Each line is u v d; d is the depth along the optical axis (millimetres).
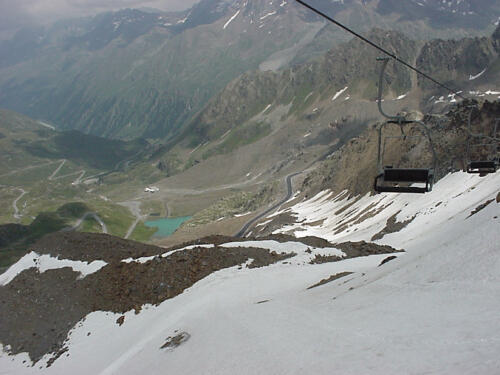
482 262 18422
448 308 14914
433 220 75750
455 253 21391
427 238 58406
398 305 17469
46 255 57188
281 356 15320
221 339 21484
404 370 10375
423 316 14891
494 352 9352
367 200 131875
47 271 54156
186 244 53719
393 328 14539
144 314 40438
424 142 120188
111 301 44906
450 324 12992
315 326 18094
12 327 47031
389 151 147875
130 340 35281
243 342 19203
